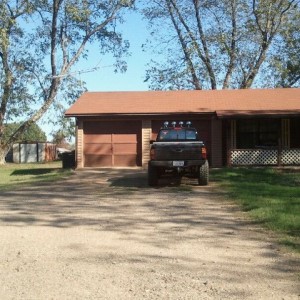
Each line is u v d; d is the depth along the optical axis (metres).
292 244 7.46
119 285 5.57
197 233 8.51
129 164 25.09
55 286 5.57
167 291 5.34
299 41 38.41
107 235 8.41
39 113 35.09
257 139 24.72
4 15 31.33
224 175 19.31
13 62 34.78
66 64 35.31
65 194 14.92
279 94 26.55
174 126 18.27
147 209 11.44
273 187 15.01
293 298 5.09
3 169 30.39
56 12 33.97
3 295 5.28
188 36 39.22
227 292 5.29
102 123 25.28
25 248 7.47
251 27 38.62
